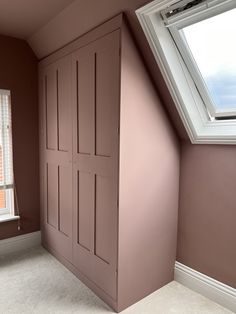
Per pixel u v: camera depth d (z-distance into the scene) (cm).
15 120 251
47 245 262
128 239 174
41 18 200
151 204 187
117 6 152
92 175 188
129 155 169
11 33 233
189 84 171
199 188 192
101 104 175
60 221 235
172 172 199
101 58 172
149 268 191
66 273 220
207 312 174
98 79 176
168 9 143
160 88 178
